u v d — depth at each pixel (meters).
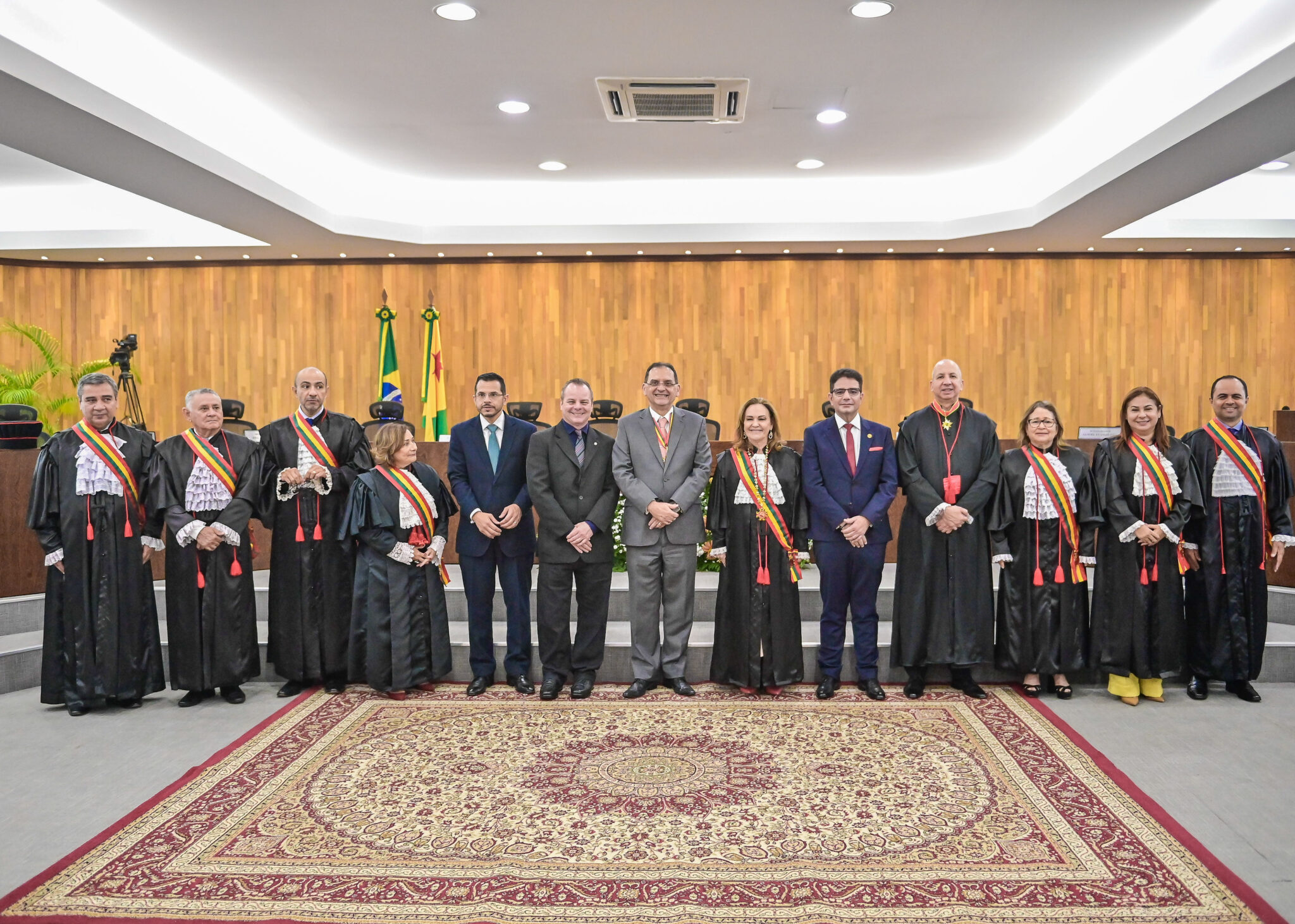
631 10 4.86
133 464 4.49
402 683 4.45
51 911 2.54
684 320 9.63
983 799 3.25
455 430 4.70
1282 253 9.38
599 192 8.80
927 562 4.43
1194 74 5.57
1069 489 4.41
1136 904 2.55
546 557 4.49
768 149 7.45
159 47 5.36
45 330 9.58
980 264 9.52
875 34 5.18
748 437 4.54
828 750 3.74
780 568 4.46
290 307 9.70
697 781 3.42
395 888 2.66
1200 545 4.47
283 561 4.58
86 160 5.95
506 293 9.68
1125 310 9.45
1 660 4.75
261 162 7.08
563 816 3.13
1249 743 3.85
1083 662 4.43
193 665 4.43
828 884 2.67
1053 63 5.60
